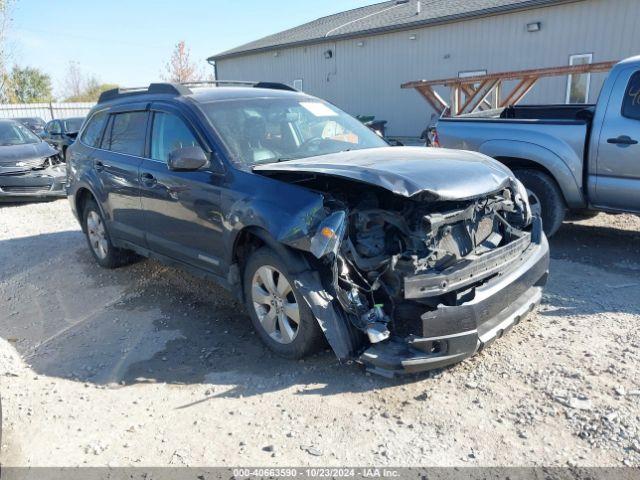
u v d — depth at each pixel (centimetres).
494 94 1214
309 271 361
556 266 566
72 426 327
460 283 336
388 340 351
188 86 557
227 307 504
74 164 643
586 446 286
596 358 370
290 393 351
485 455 284
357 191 384
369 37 1927
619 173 572
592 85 1418
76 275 626
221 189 414
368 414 323
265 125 470
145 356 418
